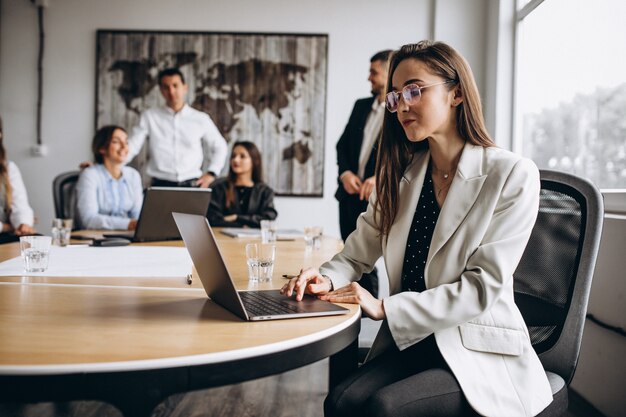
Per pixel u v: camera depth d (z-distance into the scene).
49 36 4.64
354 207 3.38
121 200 3.46
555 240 1.27
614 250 2.04
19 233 2.81
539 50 3.58
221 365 0.75
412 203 1.36
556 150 3.22
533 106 3.67
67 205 3.36
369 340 1.64
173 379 0.72
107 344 0.79
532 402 1.09
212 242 0.91
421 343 1.28
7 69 4.66
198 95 4.63
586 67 2.80
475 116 1.29
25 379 0.68
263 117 4.63
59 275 1.38
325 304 1.09
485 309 1.12
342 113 4.61
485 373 1.12
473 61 4.39
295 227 4.67
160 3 4.63
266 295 1.17
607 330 2.07
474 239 1.20
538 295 1.27
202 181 4.35
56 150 4.68
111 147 3.40
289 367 0.82
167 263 1.59
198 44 4.61
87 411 2.15
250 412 2.20
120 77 4.62
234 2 4.62
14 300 1.08
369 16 4.58
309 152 4.64
